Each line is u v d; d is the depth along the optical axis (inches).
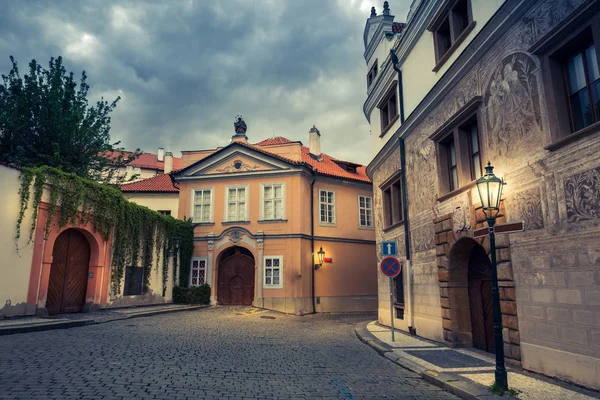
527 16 305.1
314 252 949.8
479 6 378.6
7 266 498.0
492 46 348.2
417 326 495.2
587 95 263.6
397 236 580.7
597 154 240.8
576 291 253.0
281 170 941.8
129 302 737.6
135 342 394.9
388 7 666.8
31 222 533.3
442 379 274.8
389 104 627.8
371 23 709.3
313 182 987.9
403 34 544.7
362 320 748.6
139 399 213.9
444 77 422.0
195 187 992.9
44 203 559.2
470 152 401.7
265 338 473.7
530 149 298.2
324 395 243.4
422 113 485.4
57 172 576.7
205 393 232.8
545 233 280.5
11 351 321.7
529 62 301.9
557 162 271.3
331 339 488.4
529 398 230.2
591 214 243.9
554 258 271.6
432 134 451.8
